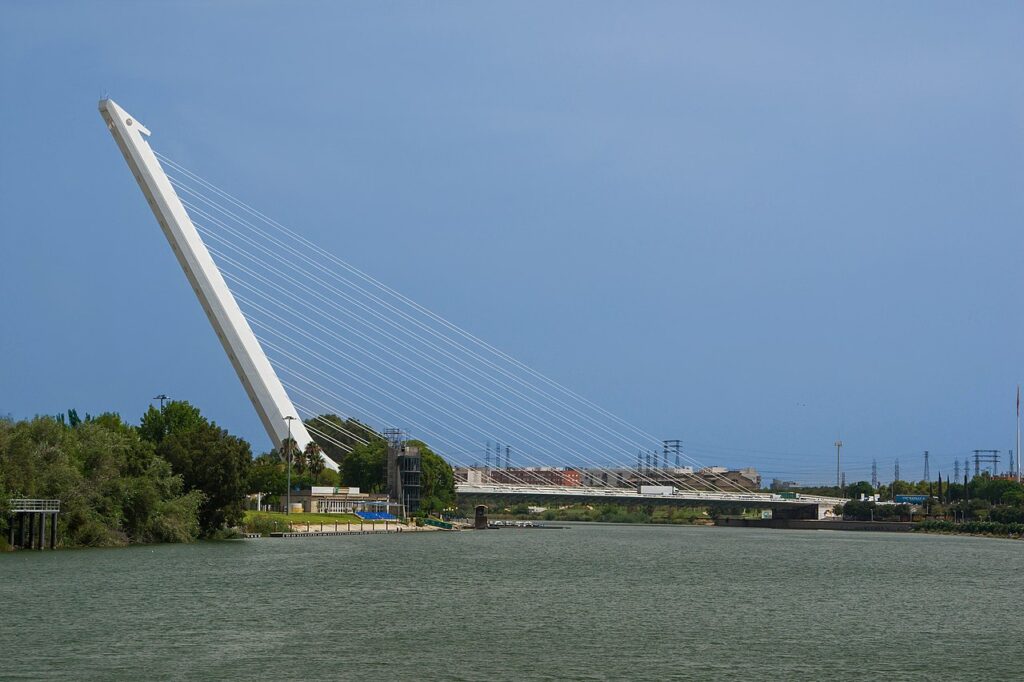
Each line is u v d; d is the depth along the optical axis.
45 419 117.69
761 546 173.62
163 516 129.12
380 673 52.84
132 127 199.00
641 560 128.50
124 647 57.72
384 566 107.94
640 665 55.78
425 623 68.12
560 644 61.41
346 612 72.19
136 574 90.38
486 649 59.44
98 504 120.69
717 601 83.31
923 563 132.50
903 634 67.50
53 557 104.31
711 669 55.12
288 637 61.94
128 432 135.75
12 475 109.56
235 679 50.91
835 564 127.81
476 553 134.00
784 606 80.94
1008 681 53.53
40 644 58.09
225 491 139.88
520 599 81.81
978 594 92.19
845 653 60.34
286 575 94.38
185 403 165.25
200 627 64.31
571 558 129.25
